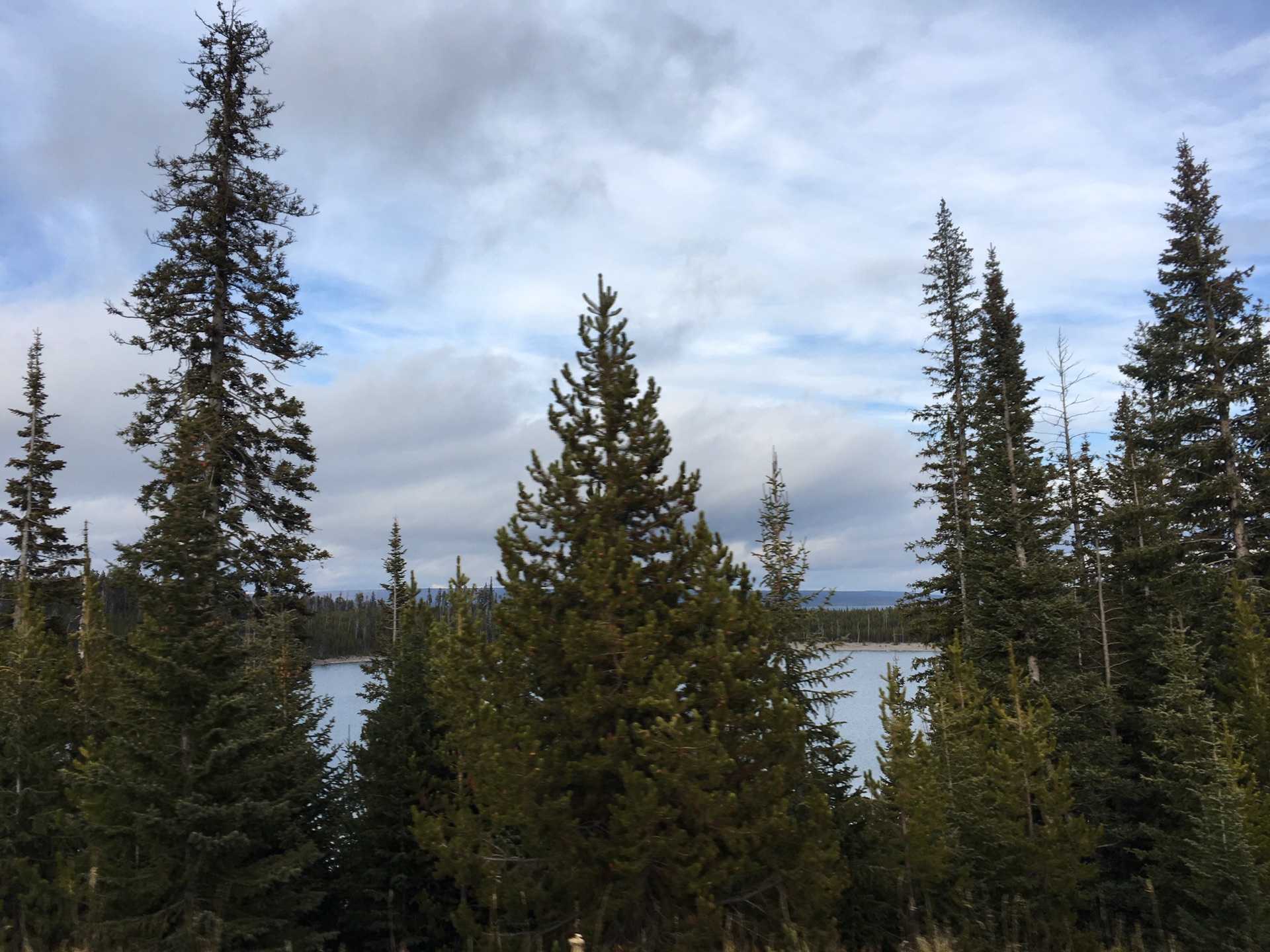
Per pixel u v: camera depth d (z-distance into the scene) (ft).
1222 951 42.45
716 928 27.02
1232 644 66.69
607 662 30.96
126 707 33.19
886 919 44.68
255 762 34.81
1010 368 94.68
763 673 32.37
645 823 27.40
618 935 29.58
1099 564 81.97
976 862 47.83
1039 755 49.24
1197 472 77.66
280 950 32.78
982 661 70.33
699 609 30.73
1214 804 44.16
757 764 30.17
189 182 69.36
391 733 52.54
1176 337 81.51
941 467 89.35
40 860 40.34
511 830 35.27
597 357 34.76
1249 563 71.05
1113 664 76.95
